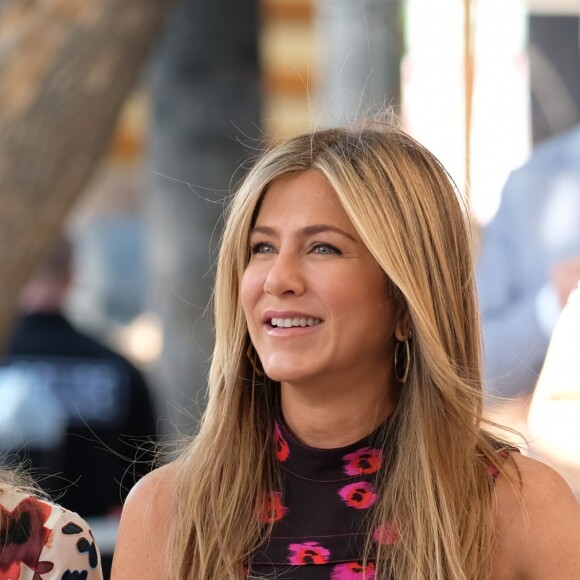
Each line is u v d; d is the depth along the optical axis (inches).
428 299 283.3
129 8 485.4
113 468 573.0
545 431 370.9
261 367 300.8
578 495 363.3
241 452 296.4
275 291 281.3
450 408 285.9
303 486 288.7
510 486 283.3
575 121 573.6
